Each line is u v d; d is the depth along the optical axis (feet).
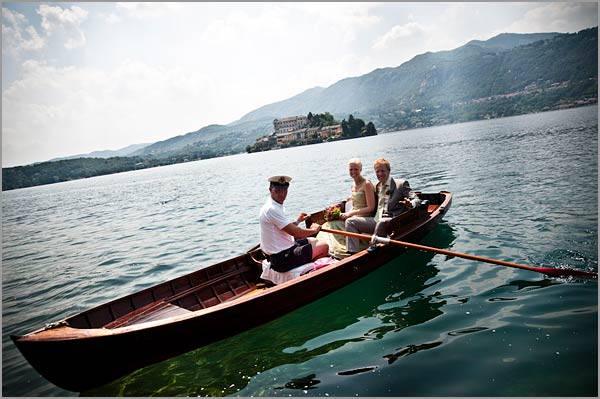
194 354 14.69
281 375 12.98
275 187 17.51
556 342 12.83
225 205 55.88
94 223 58.13
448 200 28.37
